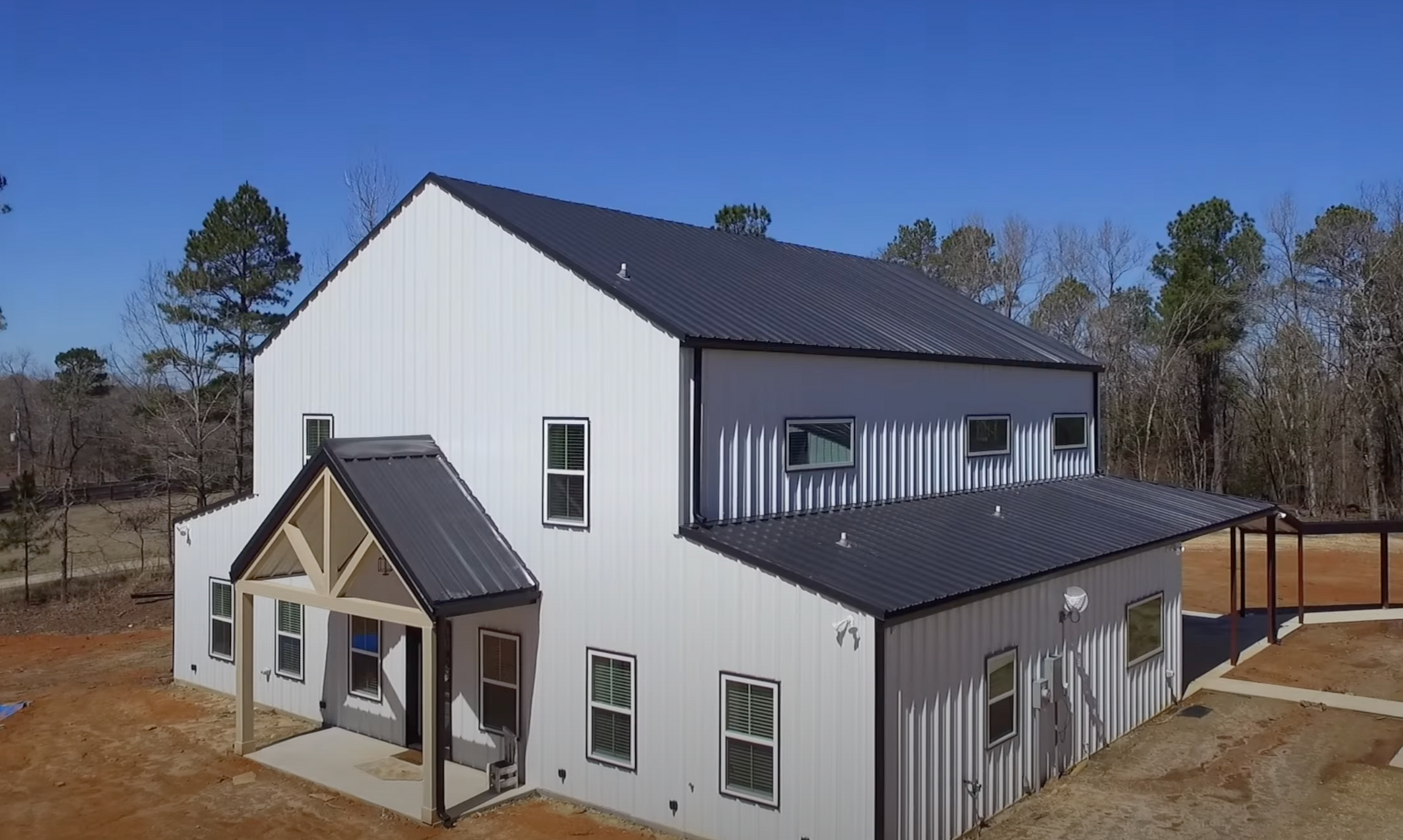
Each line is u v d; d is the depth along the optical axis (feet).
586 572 45.11
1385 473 150.51
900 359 55.93
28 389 238.68
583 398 45.75
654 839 40.96
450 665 50.55
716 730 40.11
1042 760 45.01
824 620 36.96
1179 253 166.61
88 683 68.44
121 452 191.42
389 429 54.80
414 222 53.57
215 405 128.16
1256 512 67.51
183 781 48.26
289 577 55.98
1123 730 52.29
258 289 136.46
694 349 43.57
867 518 50.47
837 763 36.40
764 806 38.55
